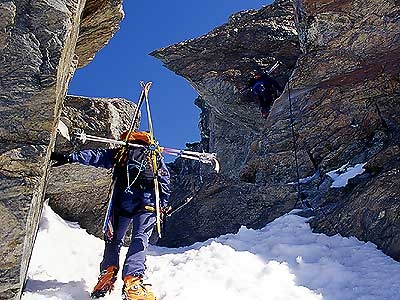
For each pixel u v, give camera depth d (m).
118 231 4.49
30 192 3.28
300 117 9.09
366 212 5.46
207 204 8.20
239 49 17.02
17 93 3.25
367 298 4.09
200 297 4.24
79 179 7.00
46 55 3.31
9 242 3.24
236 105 15.54
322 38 10.49
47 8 3.34
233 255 5.00
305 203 6.86
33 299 4.16
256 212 7.42
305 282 4.52
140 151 4.57
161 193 4.60
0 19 3.26
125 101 9.76
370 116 8.14
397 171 5.76
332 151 8.11
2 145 3.25
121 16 6.99
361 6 10.21
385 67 8.83
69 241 5.95
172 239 7.70
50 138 3.35
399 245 4.80
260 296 4.26
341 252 5.08
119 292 4.54
